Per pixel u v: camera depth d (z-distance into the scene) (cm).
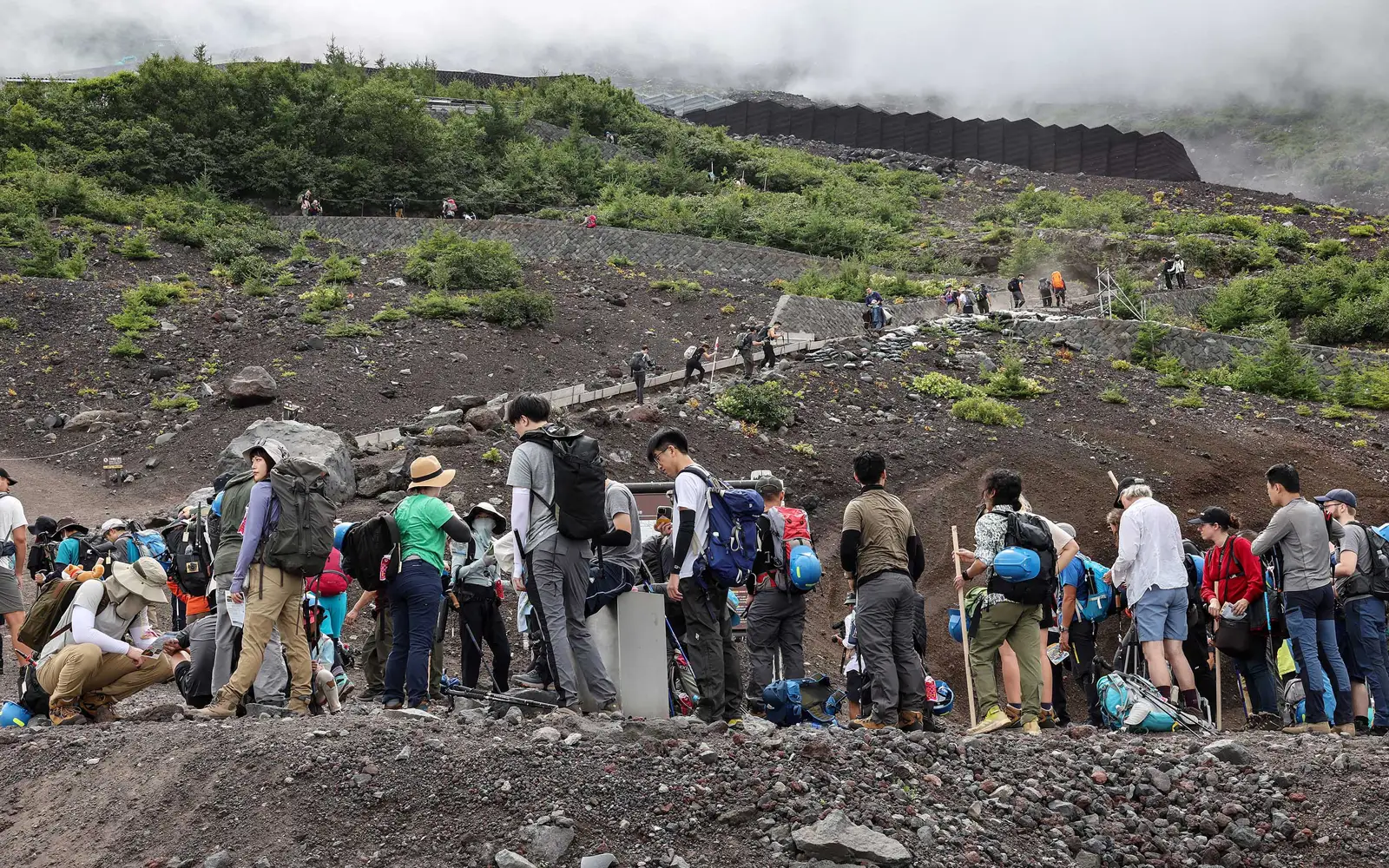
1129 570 828
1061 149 8469
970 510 2303
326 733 607
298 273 3806
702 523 705
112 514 1988
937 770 609
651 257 4628
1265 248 4759
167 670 784
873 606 726
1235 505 2528
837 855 513
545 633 692
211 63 5769
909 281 4291
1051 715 824
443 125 6475
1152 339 3494
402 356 2934
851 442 2578
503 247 3953
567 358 3178
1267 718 830
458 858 507
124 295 3266
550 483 696
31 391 2688
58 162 4762
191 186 4978
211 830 534
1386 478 2670
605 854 507
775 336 3259
